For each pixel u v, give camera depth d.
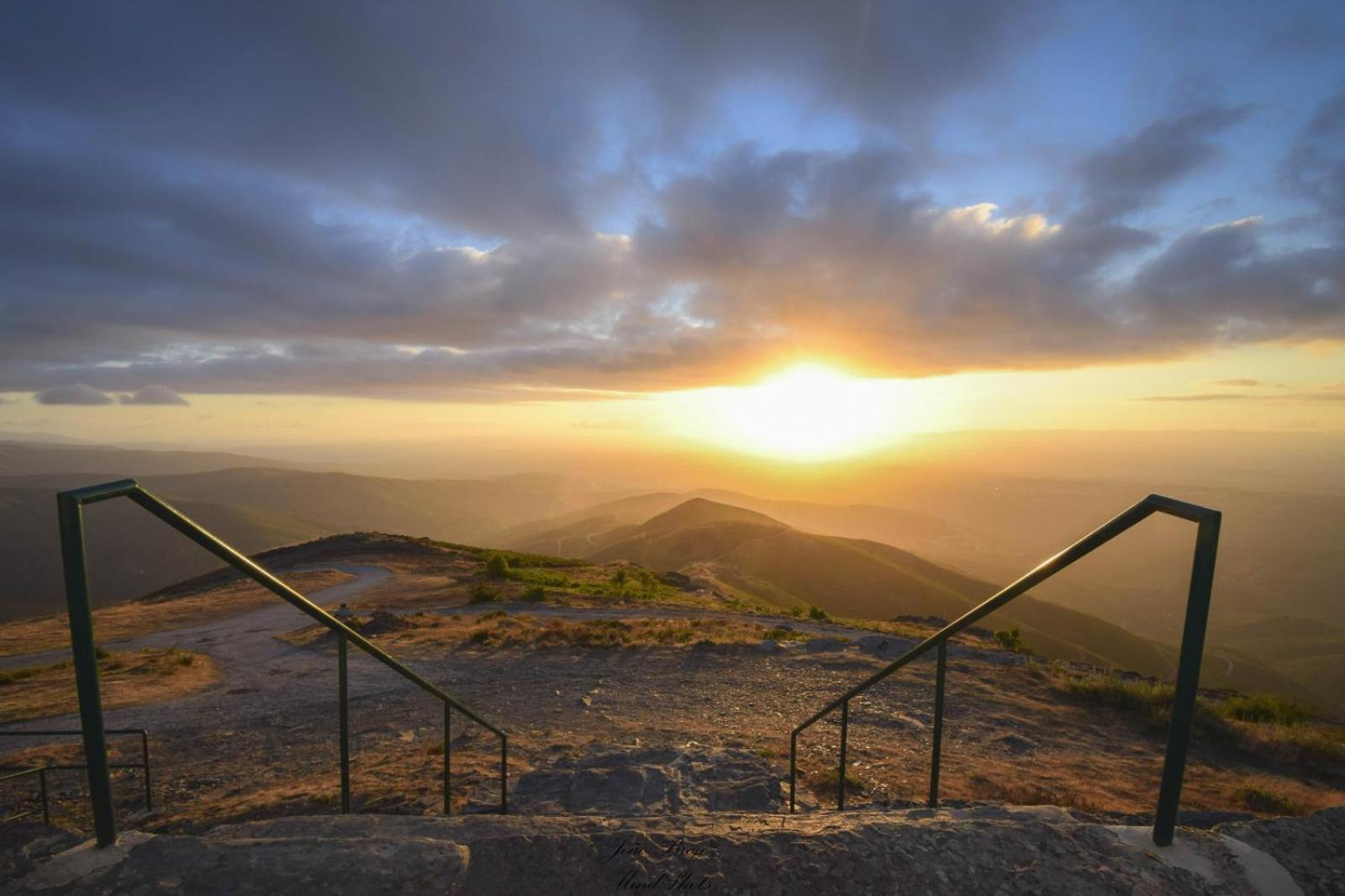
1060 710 12.31
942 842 2.29
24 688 17.20
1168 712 11.50
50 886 2.07
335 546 54.91
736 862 2.18
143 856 2.20
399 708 13.57
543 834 2.33
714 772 6.41
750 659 17.08
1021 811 2.62
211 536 2.46
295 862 2.16
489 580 39.62
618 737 10.80
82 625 2.20
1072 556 2.37
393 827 2.50
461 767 8.29
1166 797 2.30
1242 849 2.29
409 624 24.11
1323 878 2.18
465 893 2.06
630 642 19.12
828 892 2.07
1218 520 2.05
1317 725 12.16
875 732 11.02
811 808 6.00
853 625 27.47
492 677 15.91
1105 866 2.20
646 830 2.36
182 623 31.62
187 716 13.92
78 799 8.73
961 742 10.50
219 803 8.04
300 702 14.74
